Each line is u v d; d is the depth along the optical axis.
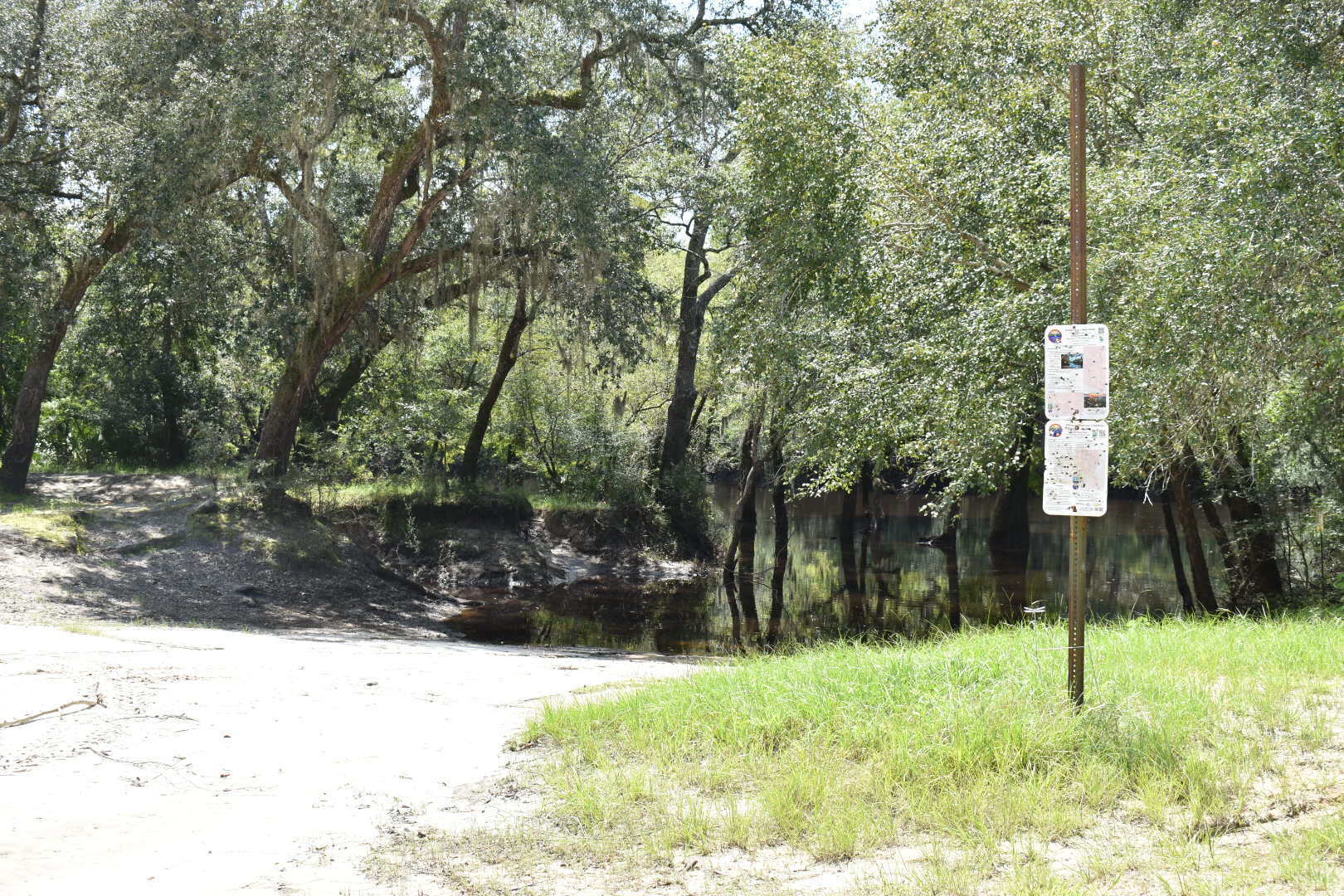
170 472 29.70
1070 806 5.11
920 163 16.27
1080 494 6.18
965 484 14.88
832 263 17.12
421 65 24.25
